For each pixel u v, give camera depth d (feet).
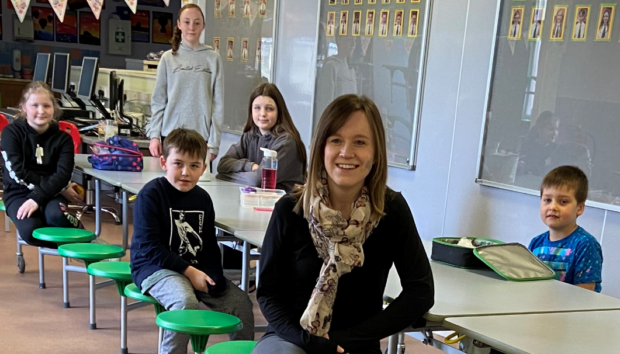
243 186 10.71
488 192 10.43
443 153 11.30
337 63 14.02
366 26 13.11
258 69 17.12
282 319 5.22
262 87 10.80
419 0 11.72
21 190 11.09
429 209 11.65
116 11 28.96
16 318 10.15
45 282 12.18
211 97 13.26
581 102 9.06
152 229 7.53
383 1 12.62
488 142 10.41
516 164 9.95
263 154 10.86
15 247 14.53
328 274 5.06
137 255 7.59
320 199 5.17
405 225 5.29
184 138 7.72
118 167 11.21
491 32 10.30
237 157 11.44
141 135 17.53
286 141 10.55
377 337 5.08
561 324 5.02
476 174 10.59
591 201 8.96
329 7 14.20
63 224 10.80
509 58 10.05
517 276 6.36
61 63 19.98
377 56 12.83
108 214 17.94
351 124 5.11
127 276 8.21
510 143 10.07
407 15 12.01
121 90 17.88
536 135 9.67
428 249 7.52
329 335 5.04
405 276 5.28
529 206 9.73
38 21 27.58
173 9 30.19
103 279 12.70
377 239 5.30
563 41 9.27
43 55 21.94
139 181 10.07
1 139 11.21
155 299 7.41
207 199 8.03
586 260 7.12
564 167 7.41
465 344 5.72
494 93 10.29
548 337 4.69
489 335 4.67
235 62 18.24
